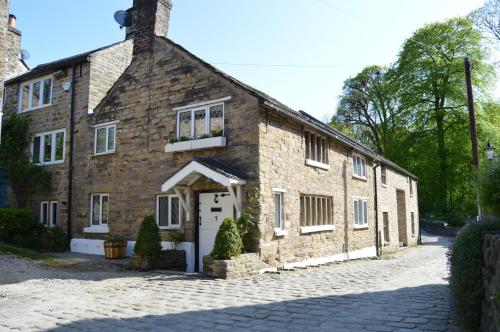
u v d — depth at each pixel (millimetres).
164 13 16500
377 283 10477
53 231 17281
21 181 19359
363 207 21469
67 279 10750
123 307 7793
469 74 16922
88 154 17422
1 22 16062
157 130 15273
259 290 9336
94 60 18203
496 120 35750
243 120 13117
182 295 8805
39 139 19859
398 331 5930
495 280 4477
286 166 14141
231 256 11320
